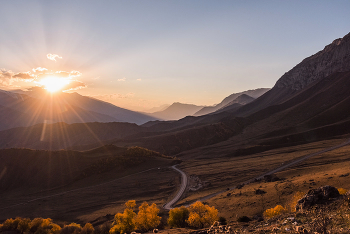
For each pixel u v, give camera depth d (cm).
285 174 9456
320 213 1750
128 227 4766
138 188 12444
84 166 16575
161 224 5431
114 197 11481
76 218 9138
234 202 6750
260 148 19138
